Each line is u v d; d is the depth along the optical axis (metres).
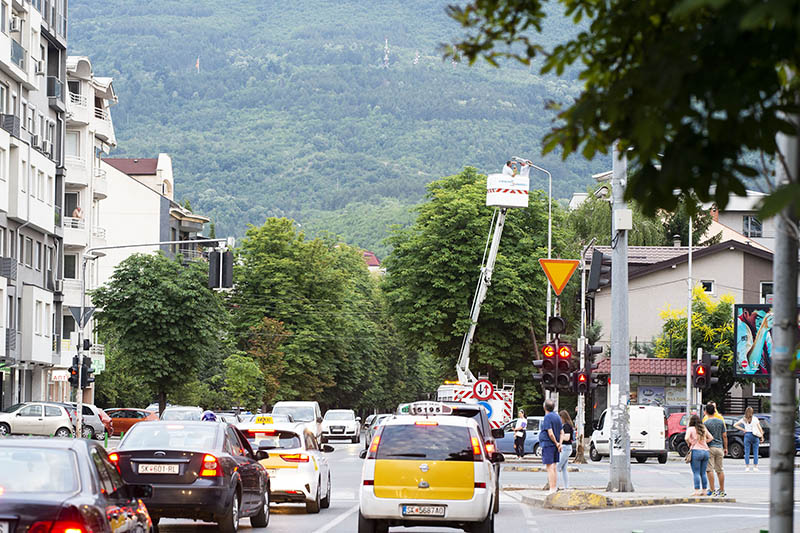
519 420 157.75
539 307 188.12
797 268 19.84
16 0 194.38
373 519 55.78
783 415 19.86
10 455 33.28
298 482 73.88
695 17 14.32
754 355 166.38
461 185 195.12
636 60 15.98
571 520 72.19
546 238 193.00
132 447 57.38
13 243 197.25
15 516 30.48
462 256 186.00
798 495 95.75
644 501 83.94
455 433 55.94
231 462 58.50
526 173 152.50
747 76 14.14
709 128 14.57
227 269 129.62
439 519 55.12
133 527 35.75
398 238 191.88
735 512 78.75
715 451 88.38
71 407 186.62
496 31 17.53
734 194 15.04
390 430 56.19
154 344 199.12
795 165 15.15
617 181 89.12
